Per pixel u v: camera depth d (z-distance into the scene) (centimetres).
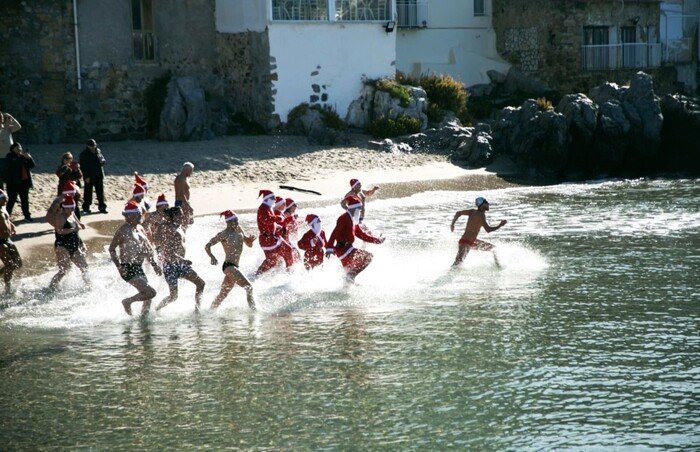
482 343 1232
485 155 3088
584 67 4078
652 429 942
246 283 1406
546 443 912
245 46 3278
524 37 4122
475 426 955
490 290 1529
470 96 4009
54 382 1106
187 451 905
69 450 913
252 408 1014
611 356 1169
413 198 2562
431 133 3259
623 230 2070
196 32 3331
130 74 3170
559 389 1057
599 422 962
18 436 949
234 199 2416
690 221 2181
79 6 3052
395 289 1545
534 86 4119
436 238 1973
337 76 3331
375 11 3391
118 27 3136
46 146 2944
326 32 3281
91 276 1628
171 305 1450
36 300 1477
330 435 938
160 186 2478
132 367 1155
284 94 3228
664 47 4366
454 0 4059
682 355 1168
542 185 2945
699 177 3112
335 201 2459
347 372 1124
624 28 4256
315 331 1302
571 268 1684
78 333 1307
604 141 3123
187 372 1134
